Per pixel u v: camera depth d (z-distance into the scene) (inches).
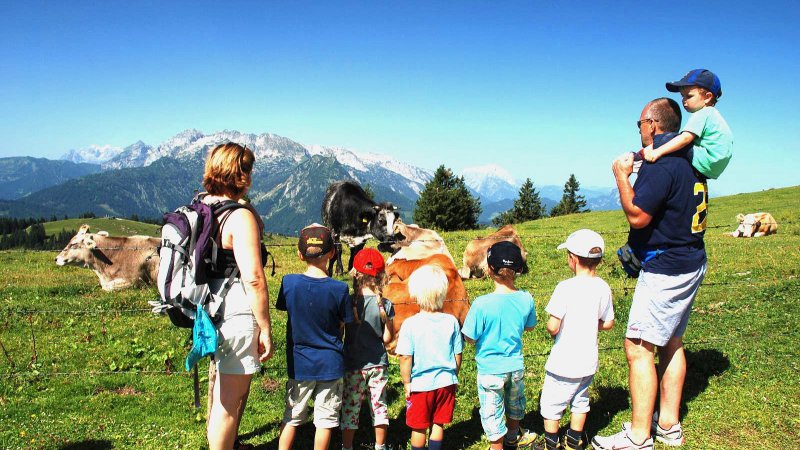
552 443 212.5
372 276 223.8
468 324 210.2
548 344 358.0
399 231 576.4
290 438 204.4
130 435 238.8
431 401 206.5
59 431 241.3
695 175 200.2
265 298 177.9
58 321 425.7
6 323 406.6
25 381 299.6
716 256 626.8
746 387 265.6
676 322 206.4
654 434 228.7
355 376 219.9
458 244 809.5
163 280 171.9
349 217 613.0
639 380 211.3
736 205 1417.3
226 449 184.4
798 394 254.4
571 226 1257.4
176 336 388.2
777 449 213.5
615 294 472.1
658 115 205.2
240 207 180.9
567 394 208.5
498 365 208.2
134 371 316.5
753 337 333.7
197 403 225.8
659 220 203.2
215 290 177.9
